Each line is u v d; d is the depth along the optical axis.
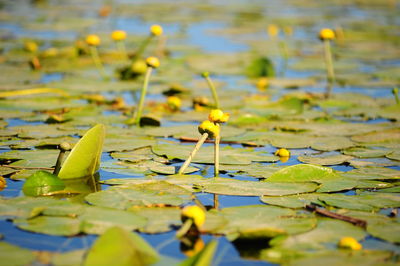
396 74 7.44
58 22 11.89
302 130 4.79
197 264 2.11
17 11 13.67
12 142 4.13
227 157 3.90
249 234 2.48
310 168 3.46
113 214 2.76
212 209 2.93
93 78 7.00
